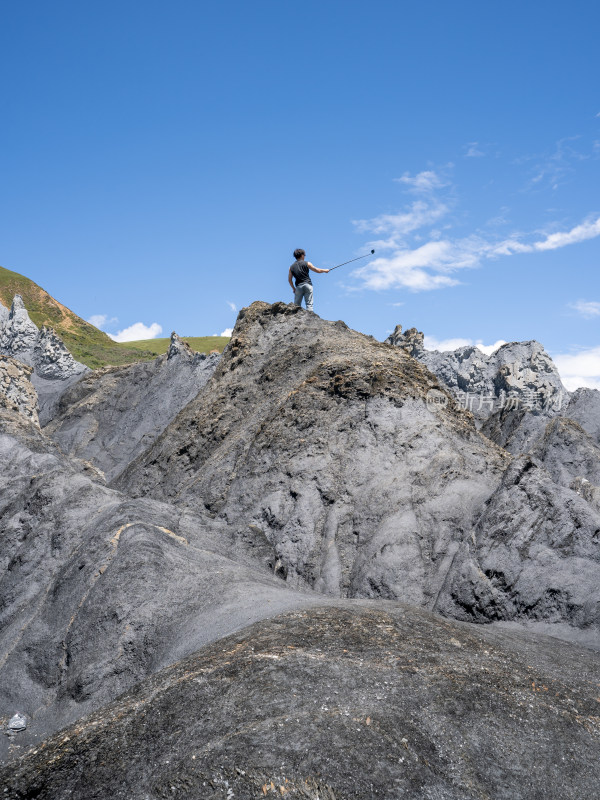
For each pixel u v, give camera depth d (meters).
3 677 13.09
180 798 6.86
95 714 8.91
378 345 23.80
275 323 27.27
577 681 9.45
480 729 7.73
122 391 58.19
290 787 6.79
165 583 13.41
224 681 8.62
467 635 10.73
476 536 14.57
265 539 17.19
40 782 7.61
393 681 8.45
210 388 27.20
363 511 17.58
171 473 24.48
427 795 6.84
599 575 13.02
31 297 122.06
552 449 21.61
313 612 10.80
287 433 20.56
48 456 20.39
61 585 14.52
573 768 7.36
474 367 56.09
